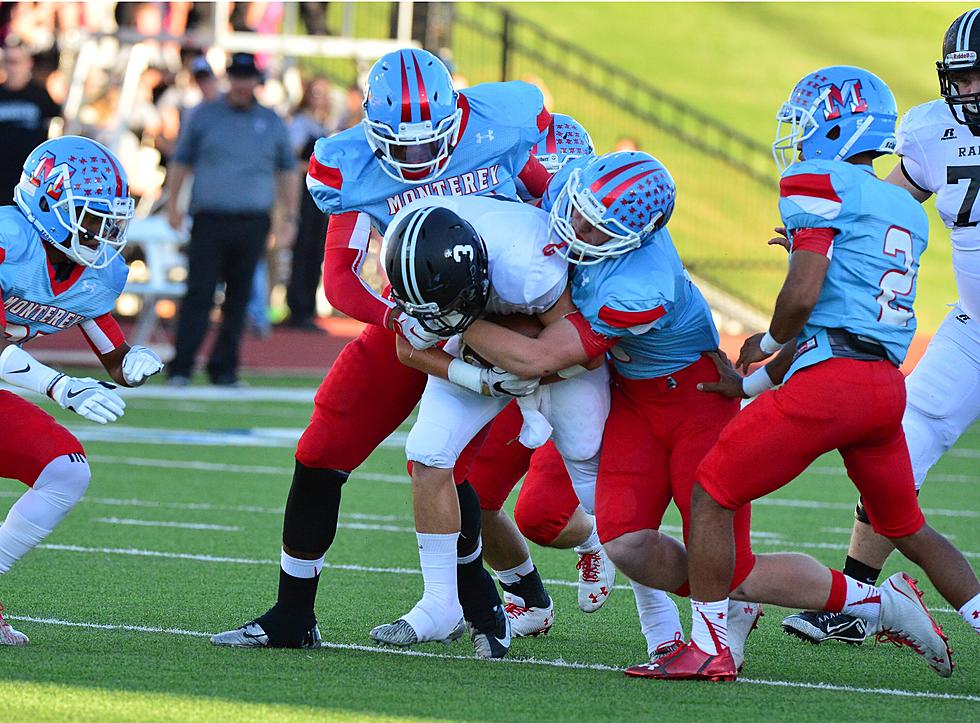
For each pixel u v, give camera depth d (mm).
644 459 14242
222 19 51094
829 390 13305
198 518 23453
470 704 12438
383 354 14430
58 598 16844
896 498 13953
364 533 22859
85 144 14297
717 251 70750
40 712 11531
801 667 14875
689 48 100312
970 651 15852
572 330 13625
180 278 54344
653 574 14156
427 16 56031
